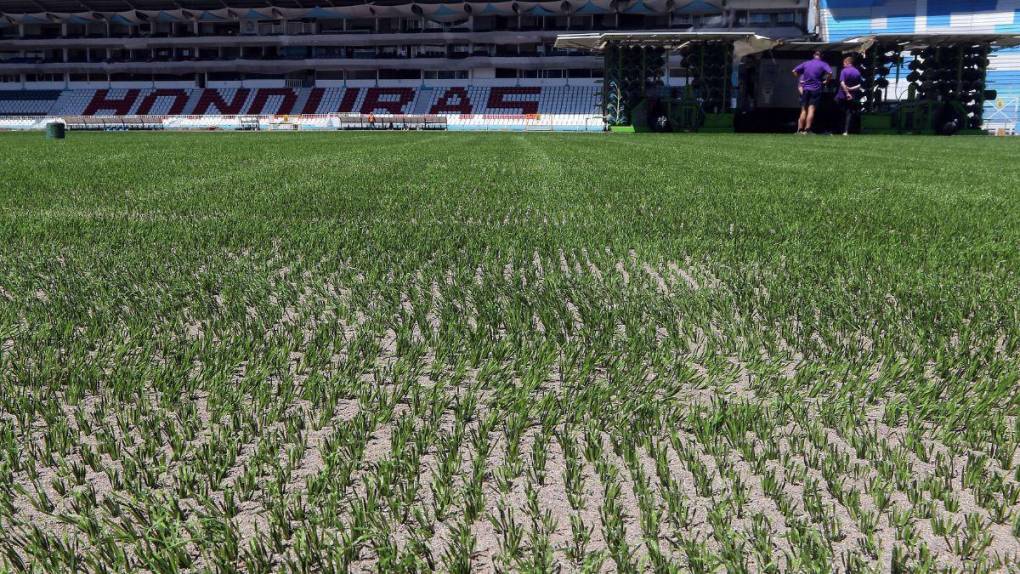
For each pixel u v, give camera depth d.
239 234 2.96
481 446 1.07
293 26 52.50
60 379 1.34
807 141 14.49
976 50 21.50
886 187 4.95
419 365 1.44
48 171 6.43
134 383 1.31
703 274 2.28
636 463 1.01
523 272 2.31
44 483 0.98
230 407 1.20
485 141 15.31
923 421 1.16
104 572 0.79
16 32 54.19
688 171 6.39
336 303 1.92
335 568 0.79
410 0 48.59
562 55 49.31
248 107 51.91
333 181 5.40
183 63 51.38
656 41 23.34
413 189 4.79
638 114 23.92
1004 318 1.72
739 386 1.33
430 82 51.31
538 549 0.82
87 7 50.44
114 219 3.39
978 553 0.81
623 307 1.85
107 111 52.75
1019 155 9.49
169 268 2.33
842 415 1.18
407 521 0.88
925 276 2.18
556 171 6.39
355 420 1.15
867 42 21.58
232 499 0.92
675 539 0.84
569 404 1.23
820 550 0.81
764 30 45.28
